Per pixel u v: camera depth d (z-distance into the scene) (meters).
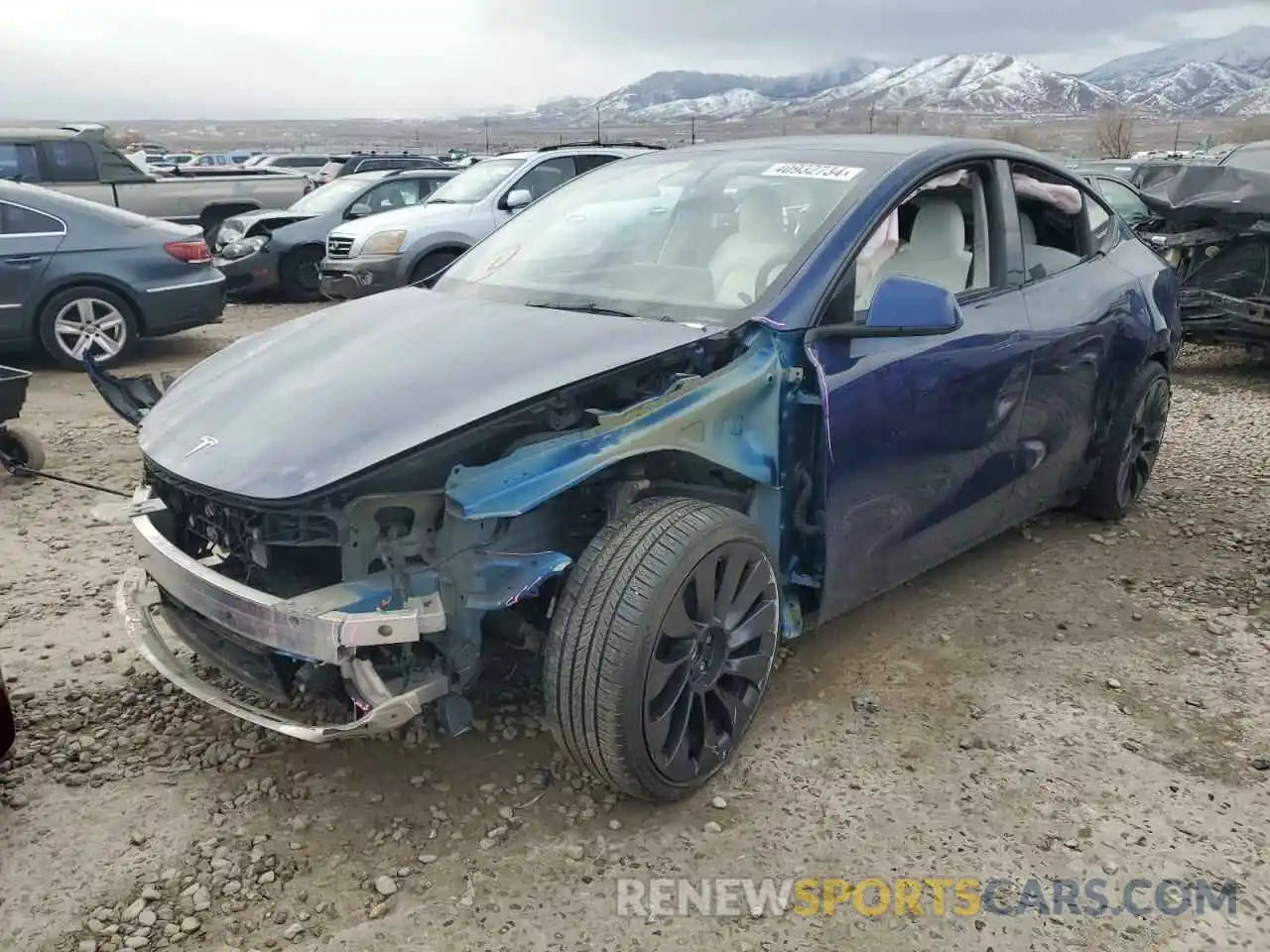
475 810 2.83
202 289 8.90
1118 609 4.12
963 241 3.75
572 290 3.50
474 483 2.48
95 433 6.62
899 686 3.50
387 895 2.51
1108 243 4.71
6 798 2.86
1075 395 4.25
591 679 2.55
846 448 3.11
